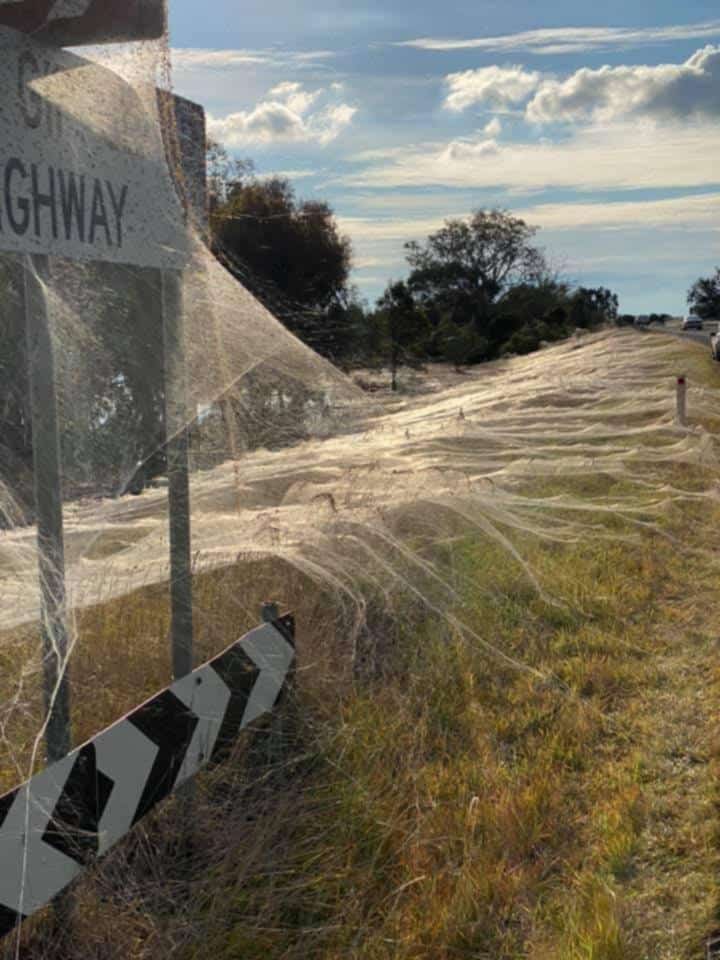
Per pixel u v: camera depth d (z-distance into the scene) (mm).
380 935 3590
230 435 8227
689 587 7465
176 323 4293
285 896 3781
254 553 6438
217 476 8336
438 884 3885
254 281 15578
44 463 3406
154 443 4980
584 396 18156
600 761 4836
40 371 3350
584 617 6773
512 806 4324
